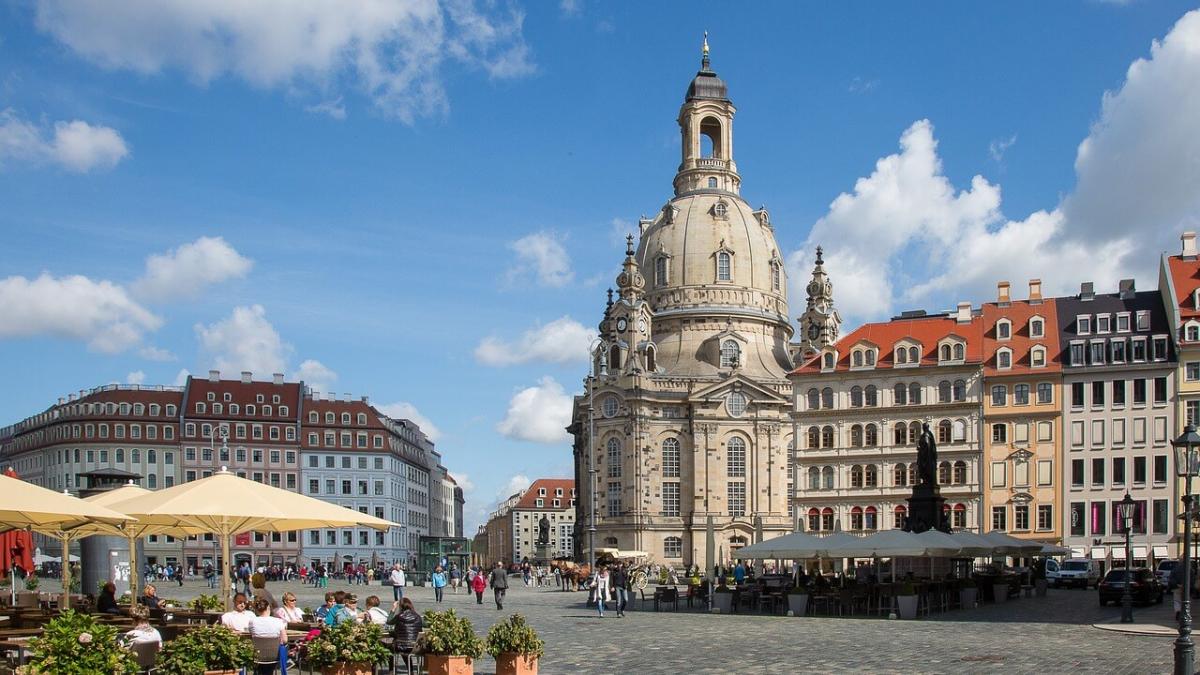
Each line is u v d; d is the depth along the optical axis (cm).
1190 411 11669
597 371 19062
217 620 3969
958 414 12762
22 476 19062
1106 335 12169
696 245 18862
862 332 13650
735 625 5641
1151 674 3434
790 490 17612
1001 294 13275
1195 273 12138
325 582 11956
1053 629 5138
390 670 3481
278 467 18462
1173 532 11631
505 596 9788
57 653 2264
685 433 17700
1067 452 12181
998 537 7169
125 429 17650
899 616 6156
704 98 19888
